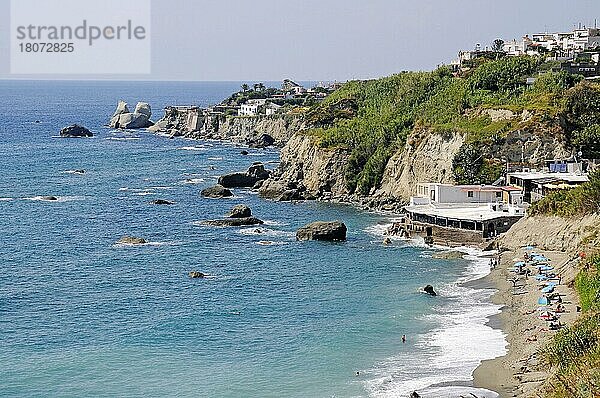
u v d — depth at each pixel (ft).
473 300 343.67
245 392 249.34
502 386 245.65
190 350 288.10
